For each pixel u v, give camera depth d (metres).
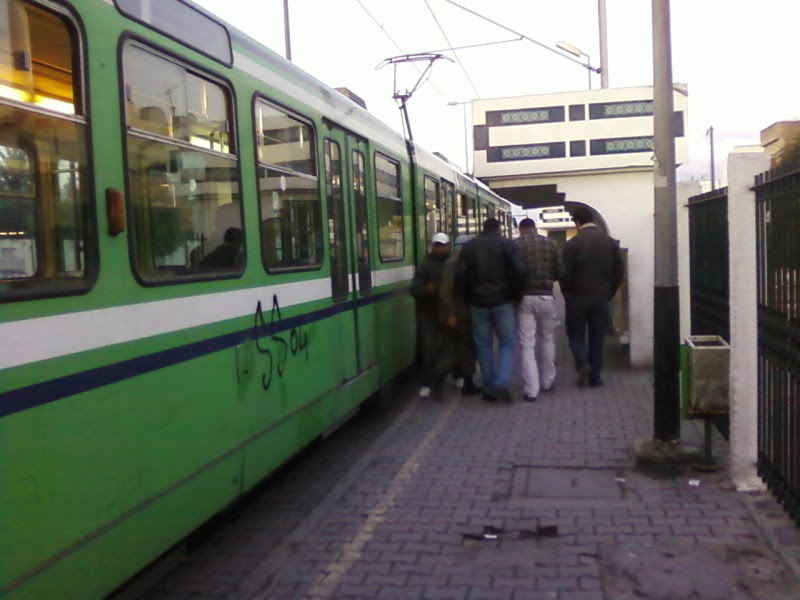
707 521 5.36
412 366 11.88
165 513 4.20
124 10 4.04
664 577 4.56
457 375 10.49
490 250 9.10
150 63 4.29
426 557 4.98
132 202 4.02
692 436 7.40
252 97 5.67
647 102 12.40
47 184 3.42
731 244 5.85
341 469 7.14
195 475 4.54
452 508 5.83
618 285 9.98
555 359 12.09
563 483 6.28
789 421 5.16
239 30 5.64
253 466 5.37
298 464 7.33
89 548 3.55
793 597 4.28
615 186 12.43
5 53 3.21
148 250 4.16
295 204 6.49
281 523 5.80
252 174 5.60
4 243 3.15
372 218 8.91
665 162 6.59
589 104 12.56
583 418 8.39
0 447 3.03
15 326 3.15
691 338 6.64
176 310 4.38
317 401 6.76
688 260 8.96
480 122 13.02
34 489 3.21
